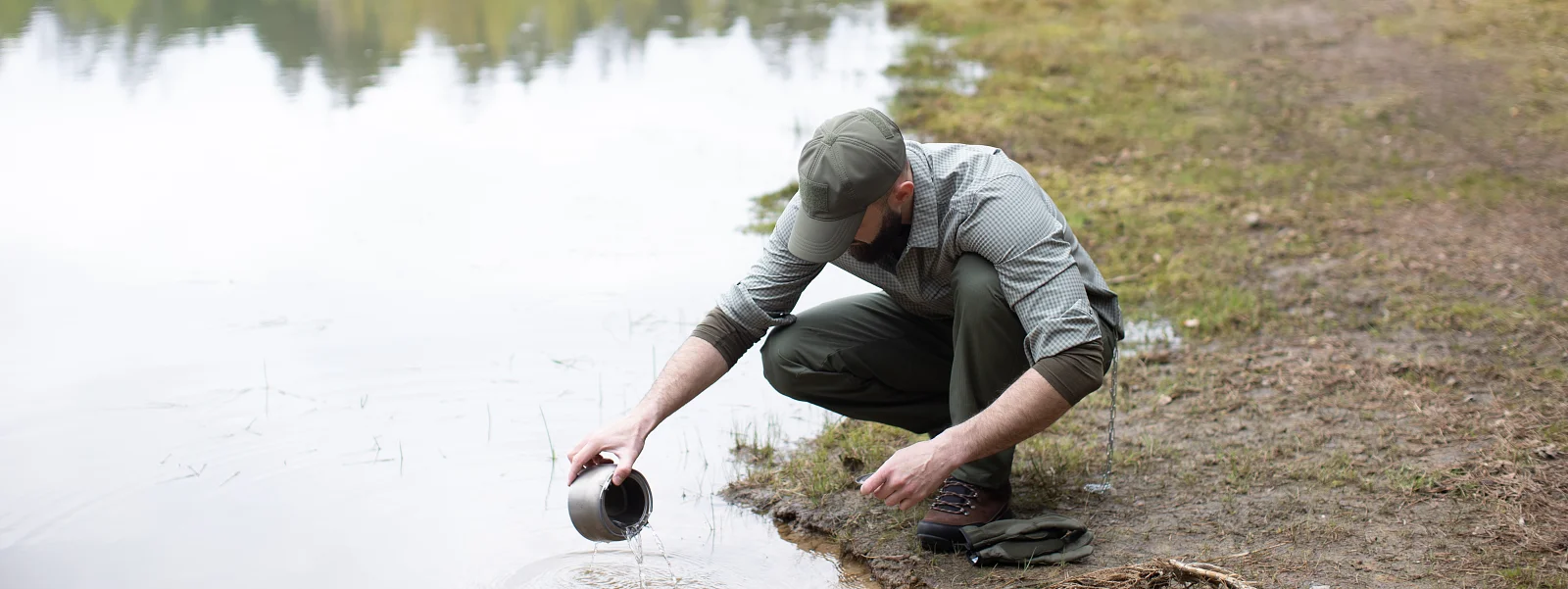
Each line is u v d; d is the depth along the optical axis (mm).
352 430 4121
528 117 9008
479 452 3969
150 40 12352
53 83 10250
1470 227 5863
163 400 4352
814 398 3447
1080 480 3617
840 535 3402
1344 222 5977
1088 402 4172
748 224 6398
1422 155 7125
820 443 3982
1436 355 4406
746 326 3166
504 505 3631
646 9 14500
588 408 4285
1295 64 9508
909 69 9938
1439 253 5512
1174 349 4598
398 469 3846
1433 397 4055
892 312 3377
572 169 7566
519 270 5766
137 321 5152
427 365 4668
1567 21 10531
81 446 3998
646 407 3039
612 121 8797
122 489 3715
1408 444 3725
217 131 8648
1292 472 3584
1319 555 3121
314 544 3416
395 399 4363
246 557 3342
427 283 5605
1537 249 5516
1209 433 3896
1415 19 10891
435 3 14953
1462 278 5184
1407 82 8812
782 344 3391
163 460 3908
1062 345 2818
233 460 3910
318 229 6453
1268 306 4953
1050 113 8242
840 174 2797
